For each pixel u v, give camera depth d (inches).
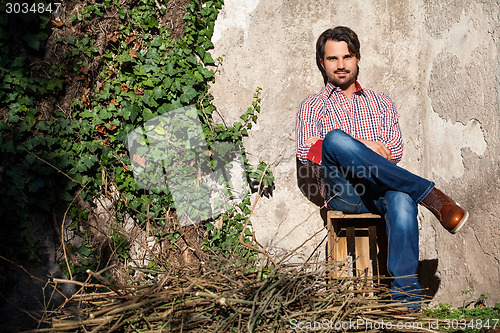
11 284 128.8
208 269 124.3
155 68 142.6
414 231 120.3
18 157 129.7
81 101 135.6
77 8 134.1
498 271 119.0
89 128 135.7
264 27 151.7
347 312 110.8
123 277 139.6
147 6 141.6
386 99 145.2
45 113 131.6
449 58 138.8
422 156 154.1
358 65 154.6
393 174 120.3
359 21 154.0
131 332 109.6
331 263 128.6
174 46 145.0
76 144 134.8
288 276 117.4
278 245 153.9
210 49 150.3
